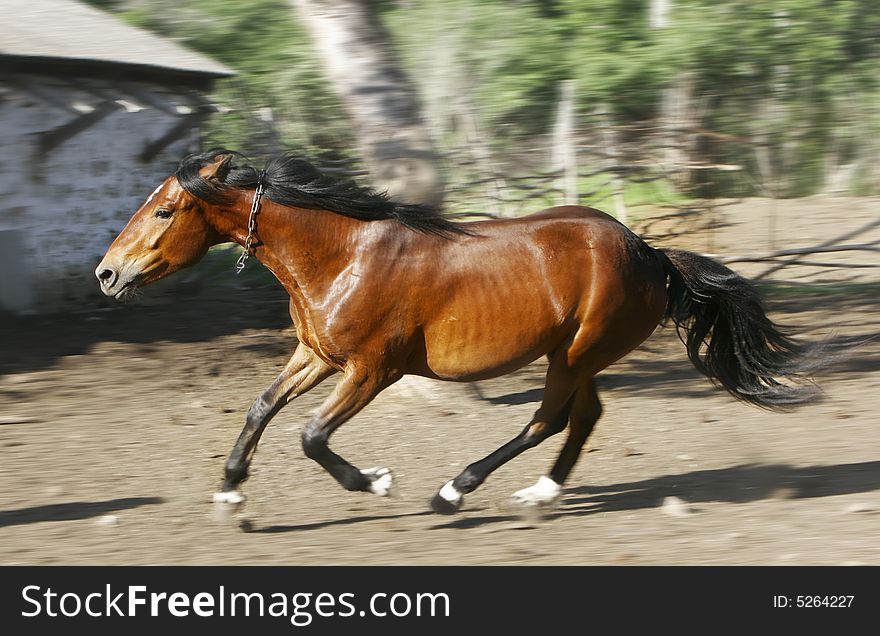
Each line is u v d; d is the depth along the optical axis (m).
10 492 8.57
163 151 18.86
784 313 17.03
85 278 17.39
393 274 7.22
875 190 30.39
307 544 7.10
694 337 8.08
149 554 6.91
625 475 8.96
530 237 7.45
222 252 20.53
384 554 6.80
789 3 26.59
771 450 9.60
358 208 7.25
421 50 25.55
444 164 18.02
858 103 29.61
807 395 8.16
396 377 7.44
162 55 18.47
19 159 16.34
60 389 12.45
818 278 20.17
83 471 9.20
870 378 12.74
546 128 26.20
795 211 26.77
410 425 10.87
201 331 15.89
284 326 16.30
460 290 7.30
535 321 7.37
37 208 16.64
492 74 25.67
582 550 6.78
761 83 27.81
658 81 26.09
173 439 10.30
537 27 25.89
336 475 7.35
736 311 8.00
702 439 10.11
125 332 15.70
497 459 7.71
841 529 7.04
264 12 23.39
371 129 11.95
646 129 20.64
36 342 14.88
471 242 7.38
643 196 23.11
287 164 7.29
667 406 11.59
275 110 21.22
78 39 17.78
